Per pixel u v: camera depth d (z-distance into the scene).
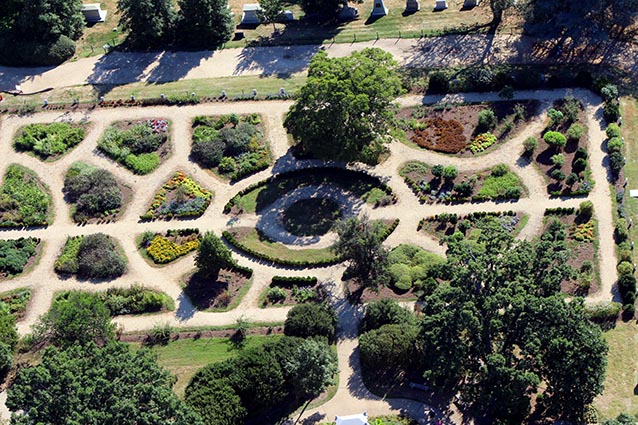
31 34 143.00
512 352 94.75
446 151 121.50
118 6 143.62
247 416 91.00
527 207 113.38
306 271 107.62
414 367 95.94
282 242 111.31
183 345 99.88
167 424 78.88
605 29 136.62
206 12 142.62
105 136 126.00
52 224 115.31
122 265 108.75
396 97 130.25
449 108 128.12
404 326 95.81
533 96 129.00
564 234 103.94
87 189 118.00
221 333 100.94
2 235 114.19
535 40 140.12
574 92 129.00
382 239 110.50
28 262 110.69
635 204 112.94
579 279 103.69
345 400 93.50
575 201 113.88
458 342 88.25
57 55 142.12
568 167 118.06
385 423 90.19
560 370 87.12
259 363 90.75
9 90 137.50
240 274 107.75
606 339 98.12
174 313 103.75
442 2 149.62
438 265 98.38
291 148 123.81
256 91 133.38
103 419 77.00
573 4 132.50
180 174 120.56
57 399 78.25
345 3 149.38
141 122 129.25
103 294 105.62
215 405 87.56
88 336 94.94
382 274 102.75
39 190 119.56
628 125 123.75
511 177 116.94
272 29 149.25
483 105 128.00
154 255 110.00
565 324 87.81
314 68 116.69
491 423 90.38
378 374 95.75
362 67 115.81
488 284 90.44
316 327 97.88
